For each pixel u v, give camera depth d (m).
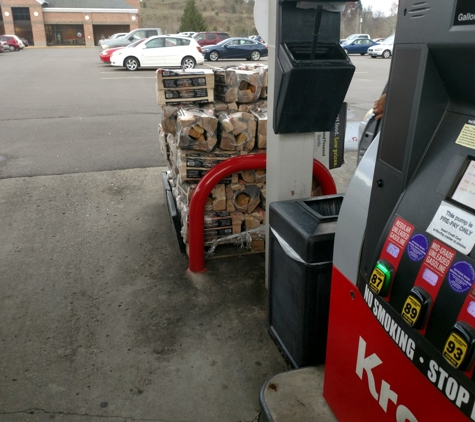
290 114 2.18
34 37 51.88
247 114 2.88
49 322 2.61
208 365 2.28
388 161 1.23
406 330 1.15
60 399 2.08
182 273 3.08
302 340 2.02
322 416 1.78
